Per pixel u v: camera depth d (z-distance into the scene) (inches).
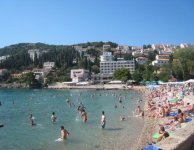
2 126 1769.2
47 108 2886.3
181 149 776.3
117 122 1825.8
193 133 891.4
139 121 1840.6
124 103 3287.4
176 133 888.9
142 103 3201.3
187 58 6323.8
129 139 1346.0
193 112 1774.1
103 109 2652.6
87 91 6717.5
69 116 2171.5
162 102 2647.6
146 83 6894.7
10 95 5689.0
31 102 3774.6
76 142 1322.6
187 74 6053.2
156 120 1813.5
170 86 4584.2
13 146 1278.3
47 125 1775.3
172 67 6333.7
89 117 2091.5
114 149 1181.7
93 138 1390.3
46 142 1337.4
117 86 7352.4
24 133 1549.0
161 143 784.9
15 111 2652.6
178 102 2497.5
